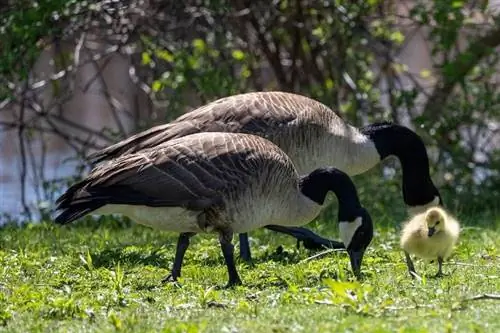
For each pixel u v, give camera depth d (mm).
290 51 22297
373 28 21547
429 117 20266
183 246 12016
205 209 11383
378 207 18438
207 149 11453
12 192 25328
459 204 18781
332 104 21547
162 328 9234
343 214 12148
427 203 15383
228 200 11391
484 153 20719
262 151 11633
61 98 21656
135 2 19859
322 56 21953
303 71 22375
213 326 9219
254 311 9719
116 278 11469
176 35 20766
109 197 11156
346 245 12141
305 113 13562
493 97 20016
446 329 8531
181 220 11539
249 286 11422
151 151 11484
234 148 11516
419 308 9617
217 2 20047
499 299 9867
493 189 19891
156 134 12805
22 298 10711
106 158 12797
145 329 9234
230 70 20984
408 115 21625
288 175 11812
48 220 18734
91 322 9719
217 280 12000
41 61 24531
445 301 9867
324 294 10250
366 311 9383
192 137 11680
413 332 8438
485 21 20734
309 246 14359
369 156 14719
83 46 20734
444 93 21047
